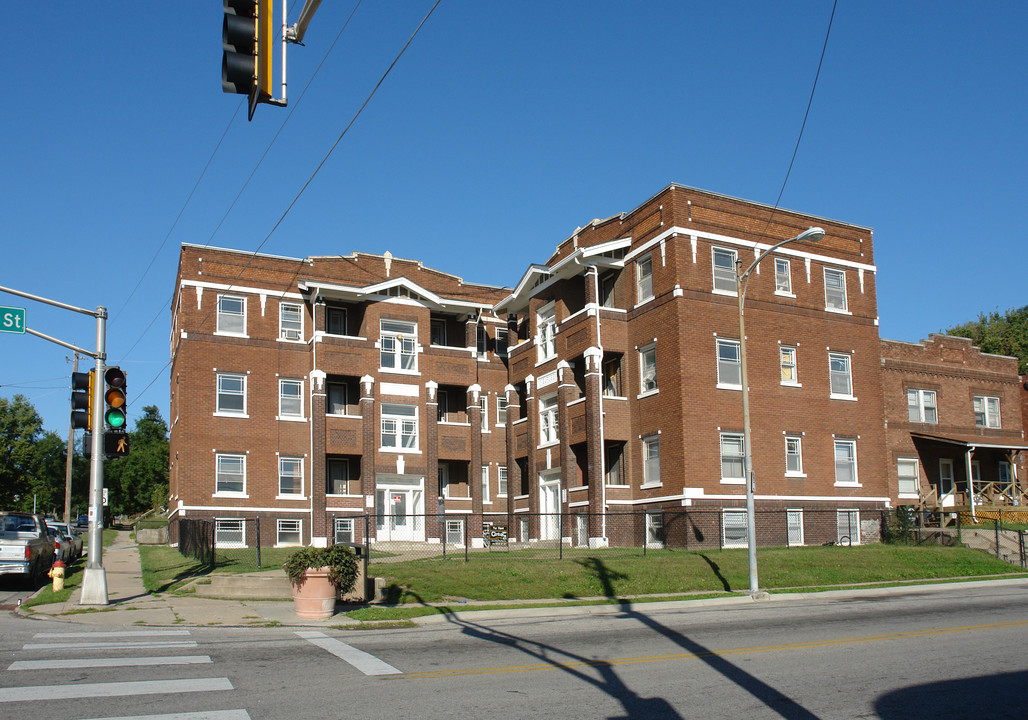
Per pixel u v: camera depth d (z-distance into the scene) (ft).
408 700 33.63
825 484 120.26
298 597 59.31
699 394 112.06
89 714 30.63
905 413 139.54
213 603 67.51
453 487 141.59
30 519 94.58
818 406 121.90
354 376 130.62
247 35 31.40
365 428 128.57
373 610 61.77
